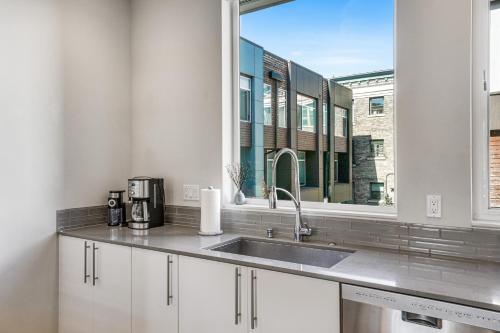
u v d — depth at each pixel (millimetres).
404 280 1330
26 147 2182
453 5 1666
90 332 2195
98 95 2604
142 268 1969
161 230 2393
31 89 2207
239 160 2469
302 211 2086
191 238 2131
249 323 1602
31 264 2215
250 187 2469
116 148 2734
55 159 2338
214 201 2229
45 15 2283
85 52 2520
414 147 1756
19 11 2148
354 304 1342
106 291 2121
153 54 2719
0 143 2057
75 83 2457
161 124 2682
